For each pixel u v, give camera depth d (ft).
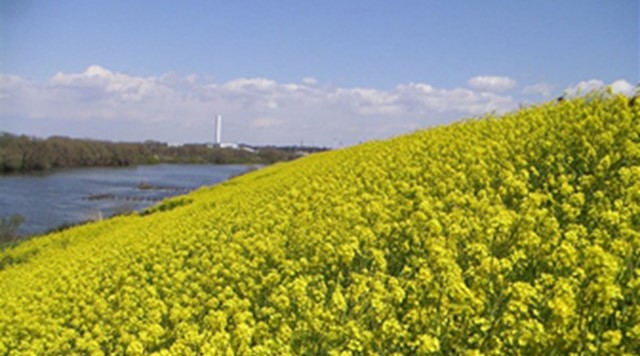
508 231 23.30
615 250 18.25
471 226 25.53
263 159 485.15
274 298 25.45
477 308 17.33
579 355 14.52
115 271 48.57
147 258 49.11
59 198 213.25
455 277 19.58
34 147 359.46
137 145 466.29
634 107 37.81
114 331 33.50
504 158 39.83
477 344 17.12
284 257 34.35
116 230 83.76
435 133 61.67
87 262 56.13
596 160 33.58
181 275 36.94
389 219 33.24
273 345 21.01
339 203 42.45
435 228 25.50
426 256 24.67
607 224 22.43
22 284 57.41
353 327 19.40
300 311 23.63
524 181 33.35
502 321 16.53
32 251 88.43
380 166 53.52
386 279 24.70
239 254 38.91
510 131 46.37
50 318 39.70
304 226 38.86
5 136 349.00
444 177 40.04
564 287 15.58
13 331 39.42
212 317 24.89
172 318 29.48
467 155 42.29
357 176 54.03
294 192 52.85
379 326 19.98
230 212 58.65
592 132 37.40
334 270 28.27
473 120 61.21
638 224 22.81
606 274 14.82
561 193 29.17
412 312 18.76
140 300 36.73
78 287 45.91
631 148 31.42
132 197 223.30
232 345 22.61
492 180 36.60
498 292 19.15
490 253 22.74
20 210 178.19
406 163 49.78
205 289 34.99
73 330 34.78
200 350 22.70
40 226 150.30
